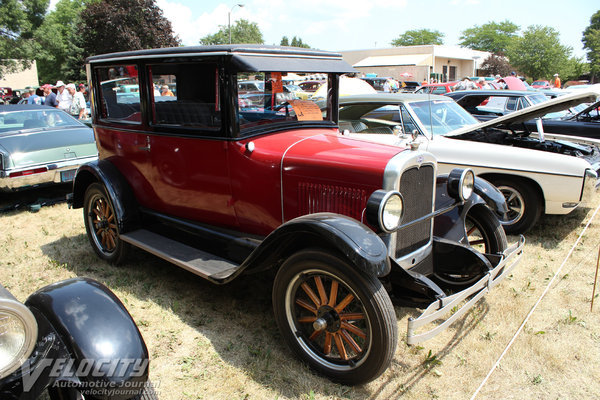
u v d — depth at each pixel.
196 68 3.19
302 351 2.69
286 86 3.46
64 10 59.81
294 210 3.02
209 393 2.55
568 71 47.34
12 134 6.16
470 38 74.50
